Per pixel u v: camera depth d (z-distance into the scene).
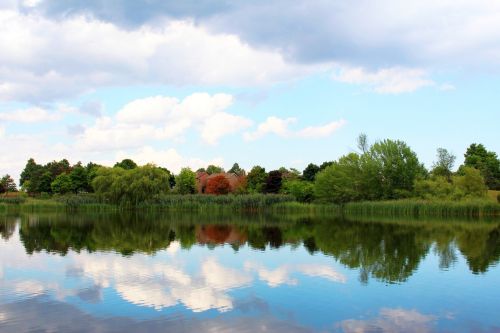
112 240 39.66
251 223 58.62
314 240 39.22
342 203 85.38
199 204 86.88
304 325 16.33
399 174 84.81
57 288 21.64
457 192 76.25
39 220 63.62
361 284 22.27
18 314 17.67
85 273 24.98
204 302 19.19
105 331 15.76
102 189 86.12
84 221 61.84
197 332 15.65
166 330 15.83
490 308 18.30
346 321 16.73
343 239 39.88
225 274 24.66
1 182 128.00
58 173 135.00
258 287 21.66
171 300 19.47
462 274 24.53
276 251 32.75
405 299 19.59
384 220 62.97
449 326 16.23
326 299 19.61
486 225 53.69
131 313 17.75
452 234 43.50
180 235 43.69
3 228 51.03
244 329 15.92
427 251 32.41
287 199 88.81
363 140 87.88
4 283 22.70
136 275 24.48
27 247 35.25
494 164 118.38
